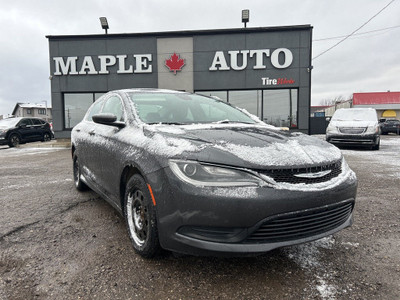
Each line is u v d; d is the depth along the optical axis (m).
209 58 13.78
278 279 2.07
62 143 13.83
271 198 1.85
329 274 2.13
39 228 2.96
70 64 14.07
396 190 4.50
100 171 3.21
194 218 1.88
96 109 4.12
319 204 1.98
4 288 1.95
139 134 2.53
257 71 13.63
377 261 2.32
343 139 10.26
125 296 1.88
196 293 1.91
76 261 2.30
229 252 1.86
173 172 1.97
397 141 15.71
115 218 3.25
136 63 13.95
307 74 13.43
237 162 1.92
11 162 8.26
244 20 13.67
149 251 2.20
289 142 2.29
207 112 3.35
